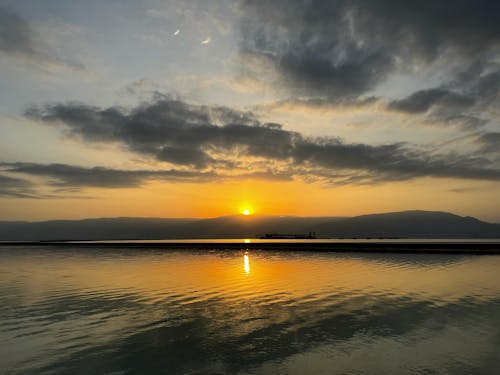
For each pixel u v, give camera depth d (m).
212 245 69.50
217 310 15.53
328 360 9.72
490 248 48.44
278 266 32.47
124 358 10.11
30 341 11.65
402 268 29.75
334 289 20.25
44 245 84.69
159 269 31.27
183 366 9.47
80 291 20.69
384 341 11.20
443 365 9.23
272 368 9.26
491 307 15.41
